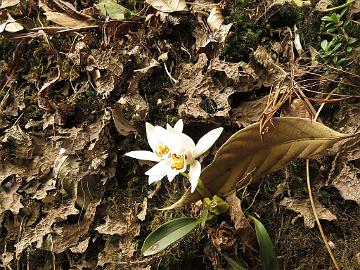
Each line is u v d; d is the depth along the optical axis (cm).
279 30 28
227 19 28
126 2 31
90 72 30
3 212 29
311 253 24
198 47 29
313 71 27
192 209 26
